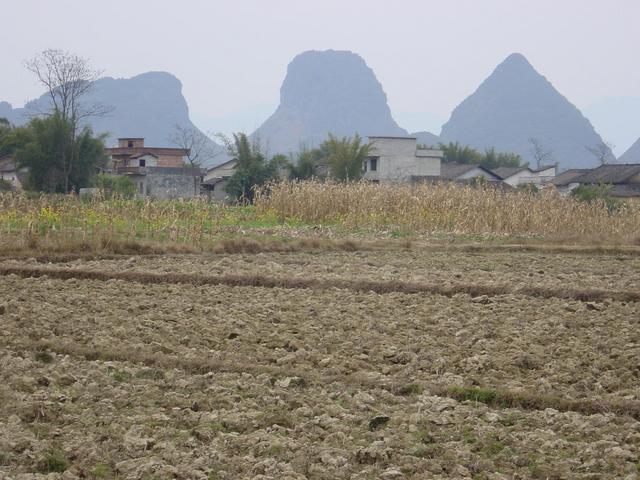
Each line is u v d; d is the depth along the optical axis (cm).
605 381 994
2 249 2097
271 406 902
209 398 923
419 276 1828
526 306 1502
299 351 1114
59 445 773
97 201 2681
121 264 1988
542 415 891
